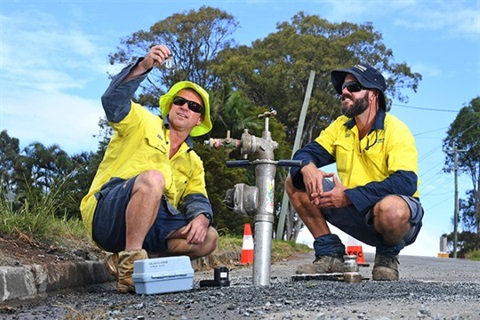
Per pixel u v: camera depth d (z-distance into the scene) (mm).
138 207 4918
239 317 3562
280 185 31406
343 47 36594
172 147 5445
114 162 5215
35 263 5109
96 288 5555
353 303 3895
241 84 36062
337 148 5832
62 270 5223
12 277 4582
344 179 5785
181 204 5598
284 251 16688
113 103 4961
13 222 5836
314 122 36469
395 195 5426
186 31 39000
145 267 4758
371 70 5656
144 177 4938
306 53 35938
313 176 5574
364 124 5711
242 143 5023
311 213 5891
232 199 5113
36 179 7059
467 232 49750
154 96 37719
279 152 30641
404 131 5625
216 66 37125
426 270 9680
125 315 3818
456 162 45625
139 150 5184
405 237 5617
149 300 4484
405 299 4086
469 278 7590
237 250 11766
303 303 3920
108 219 5082
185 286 4918
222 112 28719
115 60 39469
